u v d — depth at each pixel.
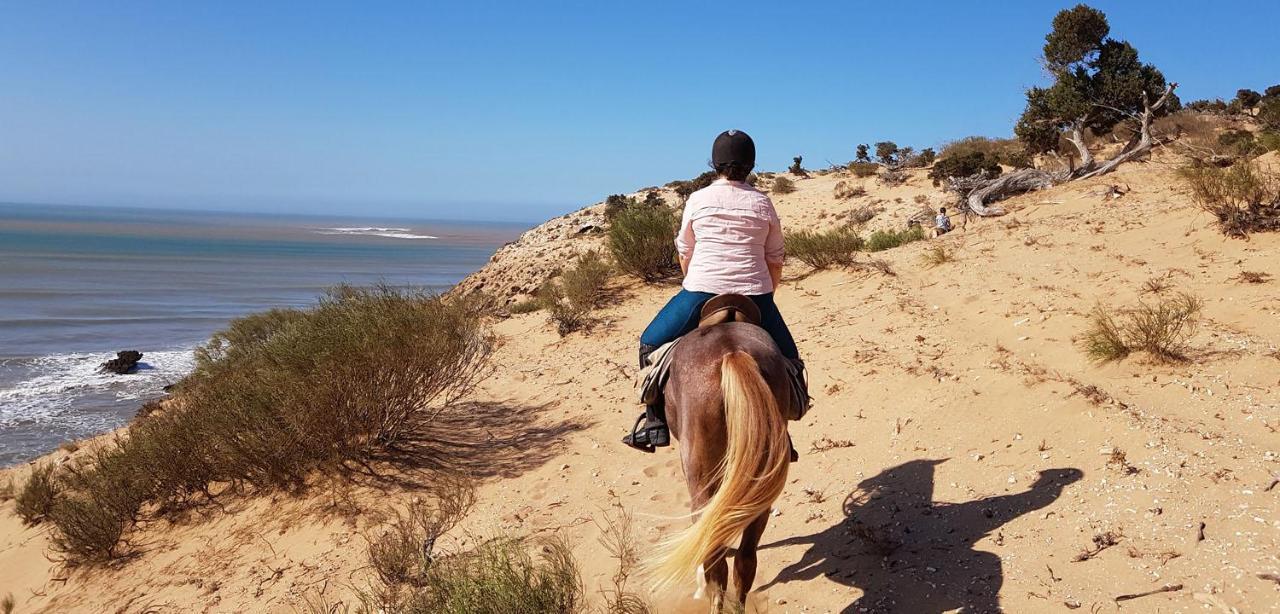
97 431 17.88
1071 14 23.50
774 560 5.25
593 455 7.94
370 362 8.16
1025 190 21.95
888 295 11.33
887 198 31.80
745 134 4.59
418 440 8.99
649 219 16.19
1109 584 4.16
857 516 5.52
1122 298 8.77
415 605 5.02
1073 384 6.60
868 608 4.44
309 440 8.19
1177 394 6.20
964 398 6.97
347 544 6.88
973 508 5.24
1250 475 4.78
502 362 12.53
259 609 6.16
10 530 9.89
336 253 119.12
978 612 4.18
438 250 148.25
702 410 3.80
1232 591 3.89
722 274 4.46
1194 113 32.62
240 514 8.09
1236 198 10.33
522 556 5.04
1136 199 14.34
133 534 8.35
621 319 13.87
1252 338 6.91
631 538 5.90
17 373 24.09
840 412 7.48
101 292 50.28
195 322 36.78
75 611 7.18
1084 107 23.22
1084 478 5.22
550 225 39.53
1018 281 10.43
